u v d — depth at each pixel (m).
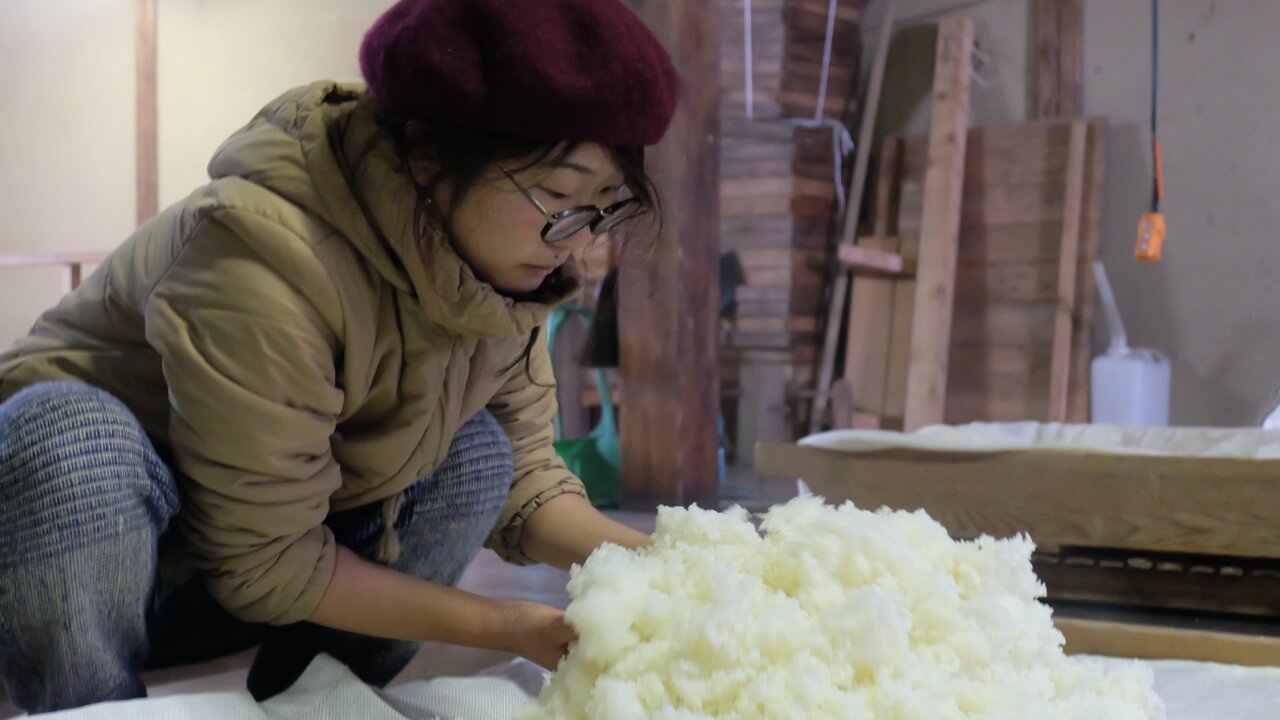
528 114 0.84
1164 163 3.08
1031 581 0.92
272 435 0.92
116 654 1.00
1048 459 1.55
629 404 2.87
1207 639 1.34
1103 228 3.22
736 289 3.65
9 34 3.44
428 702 1.06
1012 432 2.02
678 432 2.81
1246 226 2.90
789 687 0.74
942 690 0.76
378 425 1.06
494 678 1.13
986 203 3.43
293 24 3.16
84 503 0.91
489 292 0.95
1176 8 3.05
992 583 0.91
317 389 0.94
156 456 0.98
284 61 3.18
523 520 1.25
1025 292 3.35
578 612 0.81
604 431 3.04
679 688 0.76
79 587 0.93
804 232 3.59
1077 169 3.23
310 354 0.93
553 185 0.88
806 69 3.56
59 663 0.95
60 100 3.42
